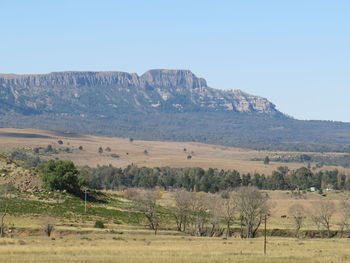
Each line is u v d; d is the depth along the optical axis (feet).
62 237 495.82
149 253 381.60
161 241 490.49
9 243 423.23
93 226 582.35
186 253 387.55
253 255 386.11
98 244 438.40
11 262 322.34
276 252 412.57
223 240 533.55
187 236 566.36
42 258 341.00
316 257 381.60
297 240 564.30
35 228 528.22
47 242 440.04
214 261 346.54
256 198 650.84
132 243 457.68
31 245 412.57
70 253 369.09
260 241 533.96
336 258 378.53
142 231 577.02
